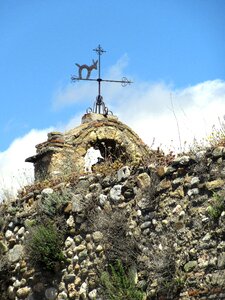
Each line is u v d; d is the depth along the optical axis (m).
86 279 17.91
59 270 18.61
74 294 18.11
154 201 16.70
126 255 16.91
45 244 18.73
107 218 17.61
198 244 15.51
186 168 16.25
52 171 21.53
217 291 14.93
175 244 15.95
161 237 16.31
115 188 17.72
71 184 19.20
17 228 20.16
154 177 16.83
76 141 22.02
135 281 16.56
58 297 18.47
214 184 15.57
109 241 17.42
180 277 15.62
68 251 18.48
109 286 16.88
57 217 18.95
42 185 20.28
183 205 16.08
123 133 22.53
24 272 19.45
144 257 16.56
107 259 17.44
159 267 16.02
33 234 19.08
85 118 22.86
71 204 18.75
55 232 18.77
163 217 16.44
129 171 17.64
